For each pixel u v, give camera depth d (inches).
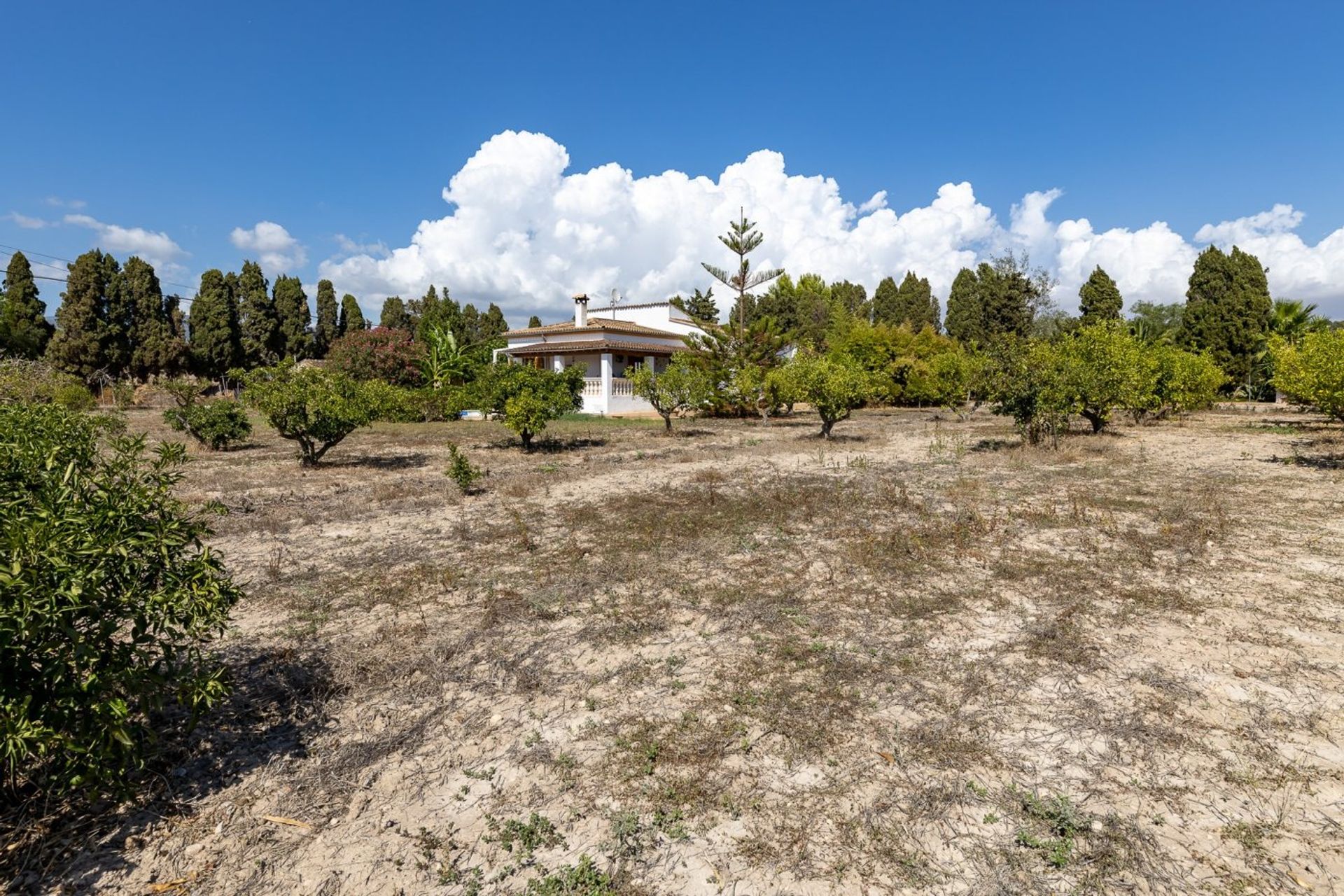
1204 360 909.2
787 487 422.9
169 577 112.7
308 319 1925.4
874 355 1408.7
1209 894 96.7
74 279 1480.1
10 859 104.2
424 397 1026.7
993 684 158.7
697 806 116.5
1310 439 650.2
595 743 137.0
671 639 188.1
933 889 98.3
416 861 104.9
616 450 660.7
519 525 312.5
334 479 472.4
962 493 390.9
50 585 95.7
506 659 174.7
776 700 152.1
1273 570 238.4
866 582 232.2
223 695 118.6
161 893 98.7
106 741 101.3
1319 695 151.3
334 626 199.2
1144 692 154.1
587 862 102.4
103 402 1332.4
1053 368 590.6
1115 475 453.4
